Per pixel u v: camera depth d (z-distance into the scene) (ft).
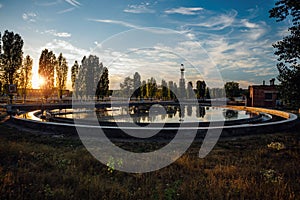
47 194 12.46
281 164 21.63
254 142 32.91
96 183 14.64
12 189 13.10
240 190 14.20
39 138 33.63
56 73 145.18
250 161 22.80
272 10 28.96
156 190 14.11
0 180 13.87
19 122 46.37
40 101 112.78
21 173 15.83
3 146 22.97
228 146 30.60
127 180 16.88
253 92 113.39
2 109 72.79
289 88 27.55
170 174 18.49
